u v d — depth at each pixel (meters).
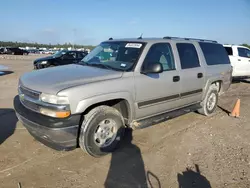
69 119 3.20
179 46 4.91
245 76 12.13
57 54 15.66
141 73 4.02
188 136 4.71
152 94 4.22
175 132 4.90
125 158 3.75
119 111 4.07
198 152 4.05
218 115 6.23
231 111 6.68
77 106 3.23
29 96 3.47
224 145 4.36
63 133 3.19
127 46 4.39
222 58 6.30
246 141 4.58
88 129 3.45
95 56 4.70
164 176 3.30
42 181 3.08
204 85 5.51
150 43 4.30
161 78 4.33
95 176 3.24
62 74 3.76
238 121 5.79
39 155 3.71
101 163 3.58
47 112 3.20
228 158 3.87
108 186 3.04
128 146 4.17
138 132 4.80
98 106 3.64
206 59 5.61
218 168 3.55
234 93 9.57
